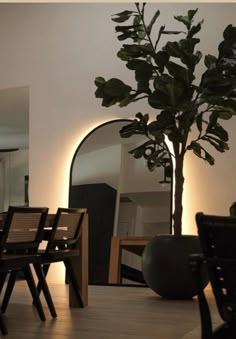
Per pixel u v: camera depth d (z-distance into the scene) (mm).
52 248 3715
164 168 5508
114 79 4523
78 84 6133
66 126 6164
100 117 6000
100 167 5941
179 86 4215
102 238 5809
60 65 6242
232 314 1772
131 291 4988
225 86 4191
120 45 5930
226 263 1696
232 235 1689
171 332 3010
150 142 4598
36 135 6312
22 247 3215
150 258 4457
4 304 3693
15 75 6480
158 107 4363
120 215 5762
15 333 2982
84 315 3580
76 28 6188
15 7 6527
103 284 5664
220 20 5473
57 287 5316
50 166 6207
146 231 5605
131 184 5766
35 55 6383
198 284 1743
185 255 4320
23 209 3078
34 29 6410
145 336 2906
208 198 5367
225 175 5320
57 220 3490
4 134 10016
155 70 4508
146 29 4590
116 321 3354
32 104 6352
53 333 2986
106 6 6039
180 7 5660
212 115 4574
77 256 3990
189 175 5469
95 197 5930
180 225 4535
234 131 5324
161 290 4387
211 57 4547
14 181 11930
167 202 5535
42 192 6223
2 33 6590
